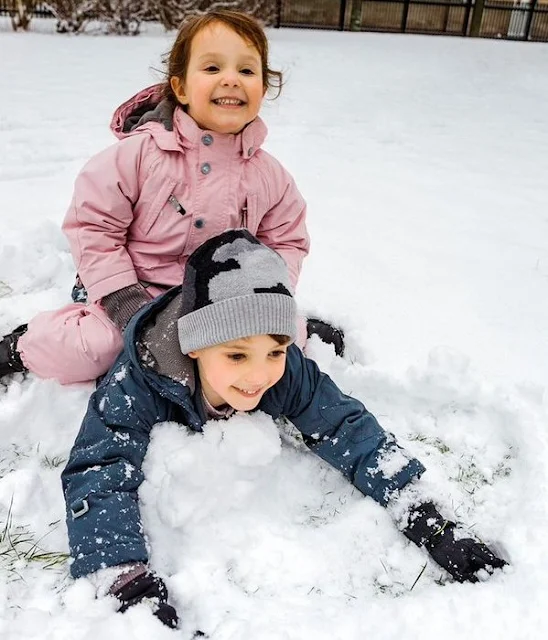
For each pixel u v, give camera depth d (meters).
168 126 2.12
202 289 1.63
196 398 1.73
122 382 1.70
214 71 2.00
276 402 1.80
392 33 14.23
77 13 10.33
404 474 1.72
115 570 1.44
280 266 1.69
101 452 1.60
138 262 2.13
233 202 2.11
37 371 2.00
